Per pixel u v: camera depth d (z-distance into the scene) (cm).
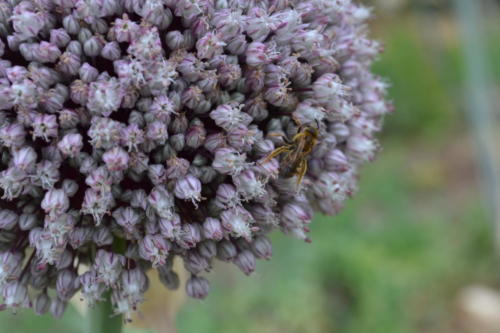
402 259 52
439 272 51
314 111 24
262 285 45
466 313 50
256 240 24
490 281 52
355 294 47
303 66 24
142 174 23
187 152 23
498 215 53
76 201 23
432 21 80
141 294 24
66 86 23
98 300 24
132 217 23
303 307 44
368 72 27
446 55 84
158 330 38
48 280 24
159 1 22
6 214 23
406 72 81
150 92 22
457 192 69
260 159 23
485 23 104
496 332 48
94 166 23
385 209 60
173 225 23
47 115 22
